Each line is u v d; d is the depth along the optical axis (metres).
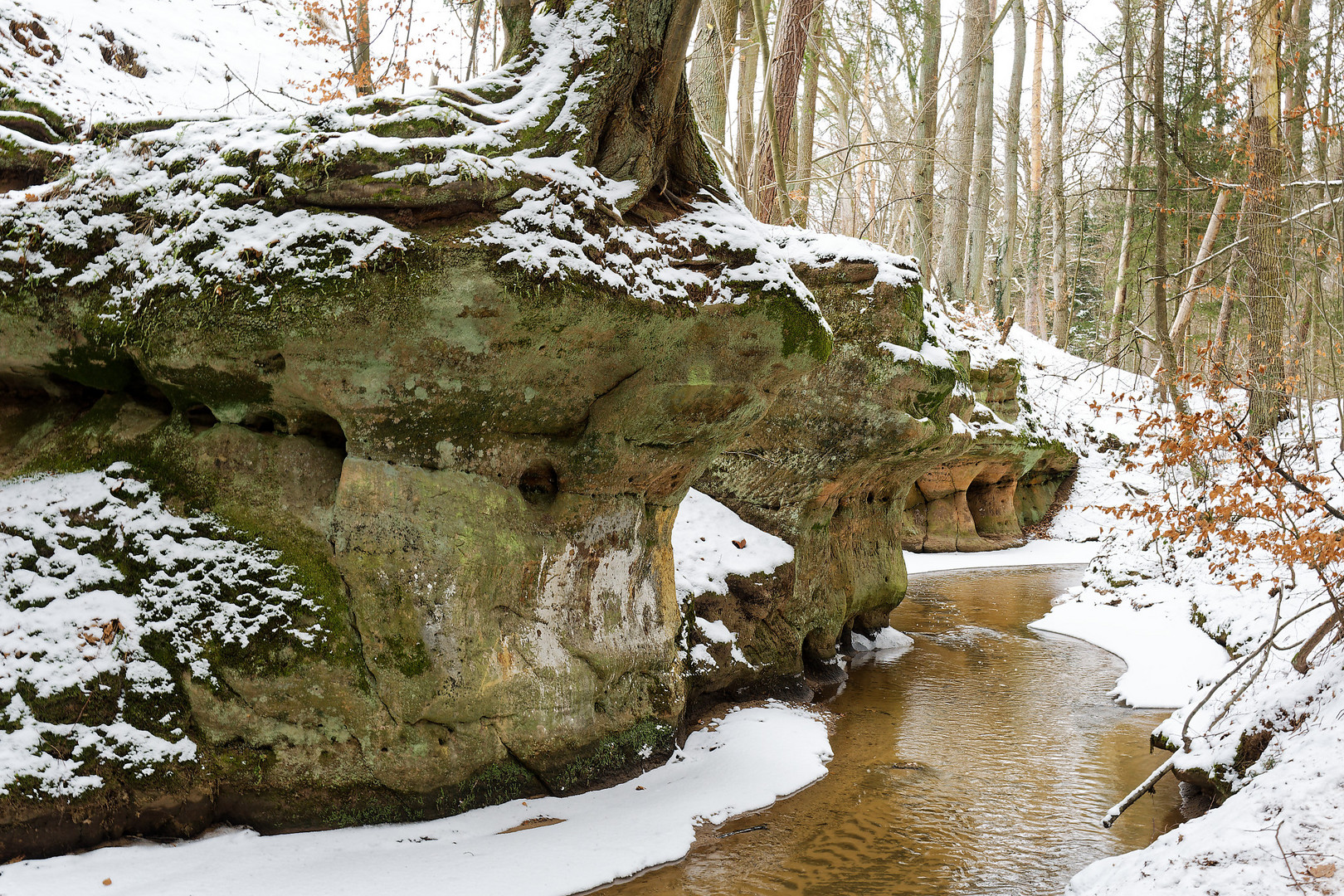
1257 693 6.09
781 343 6.32
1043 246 34.88
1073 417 25.02
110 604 5.22
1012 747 7.56
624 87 5.78
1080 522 22.39
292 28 11.91
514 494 5.98
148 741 5.00
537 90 5.65
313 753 5.21
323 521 5.39
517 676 5.84
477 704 5.55
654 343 5.89
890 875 5.21
